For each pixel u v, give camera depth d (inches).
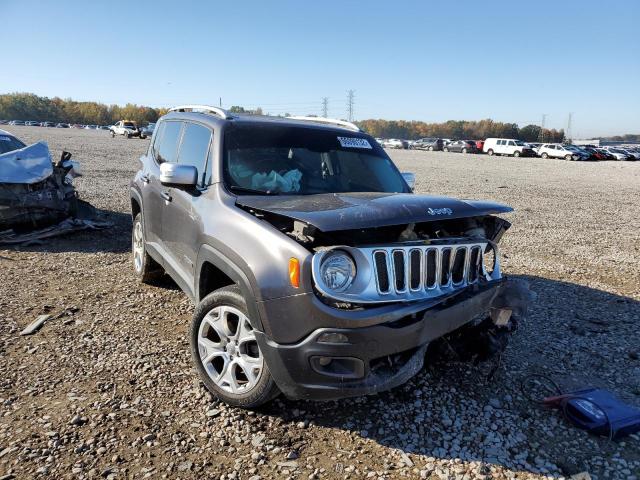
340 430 121.8
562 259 298.5
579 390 137.5
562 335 181.9
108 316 186.2
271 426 122.3
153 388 137.2
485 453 114.7
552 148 1884.8
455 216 121.0
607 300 223.0
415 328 112.0
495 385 144.9
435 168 1112.2
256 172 151.9
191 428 120.2
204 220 140.2
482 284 135.4
